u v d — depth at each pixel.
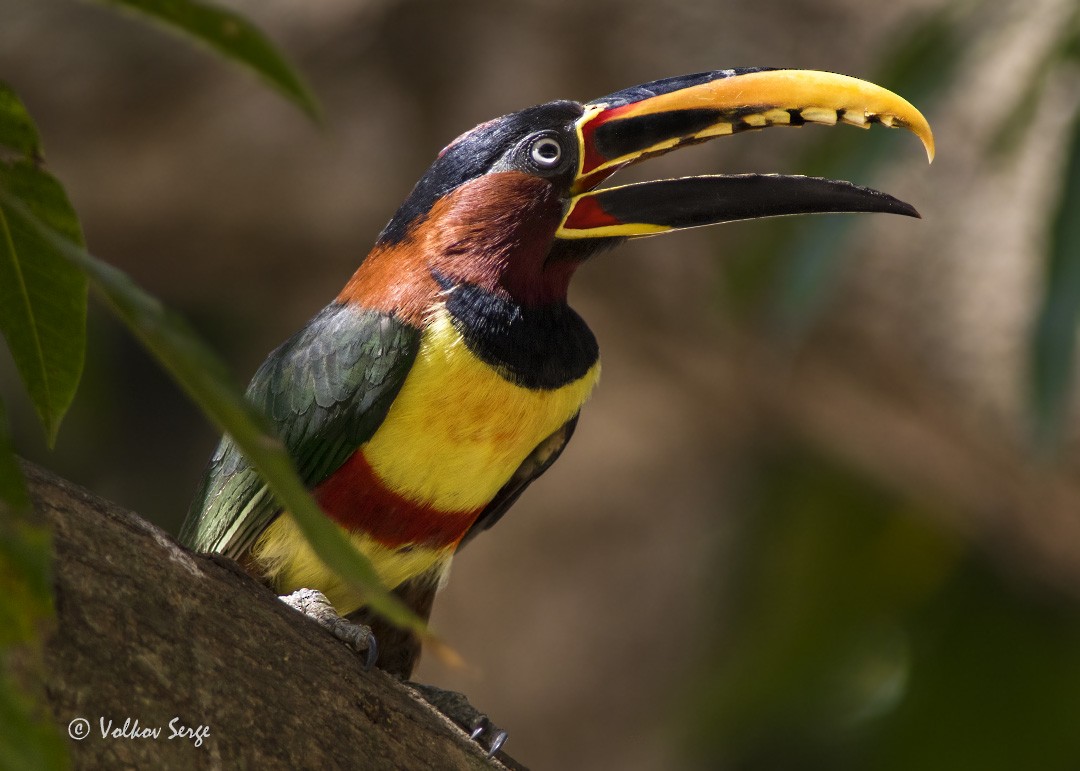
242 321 14.70
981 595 12.80
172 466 15.01
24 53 12.12
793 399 13.02
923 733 12.42
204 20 4.09
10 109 3.95
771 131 12.30
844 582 13.01
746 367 12.99
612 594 14.13
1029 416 8.88
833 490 13.37
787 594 13.09
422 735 5.15
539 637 14.05
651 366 13.59
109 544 4.45
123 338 14.74
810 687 12.59
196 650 4.57
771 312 10.74
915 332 12.29
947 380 12.27
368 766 4.96
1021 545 12.77
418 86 12.68
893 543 13.02
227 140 12.50
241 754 4.60
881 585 12.95
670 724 13.00
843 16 12.59
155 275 13.84
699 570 14.04
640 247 12.67
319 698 4.87
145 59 12.15
